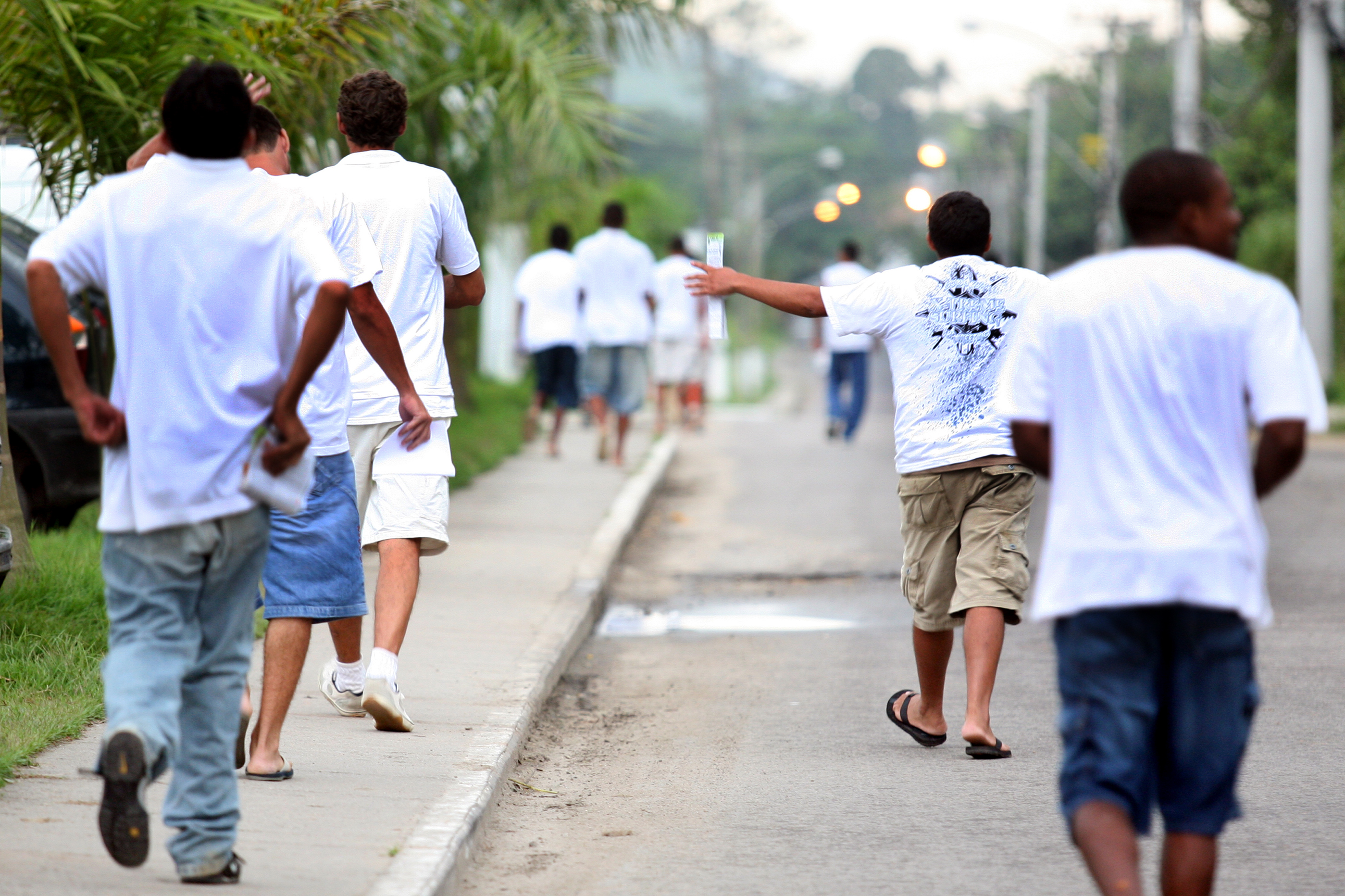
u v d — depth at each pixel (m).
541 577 24.81
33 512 24.02
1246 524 9.12
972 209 15.66
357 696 15.88
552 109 31.19
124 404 9.89
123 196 9.89
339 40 23.08
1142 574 9.08
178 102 9.91
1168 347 9.19
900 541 30.98
